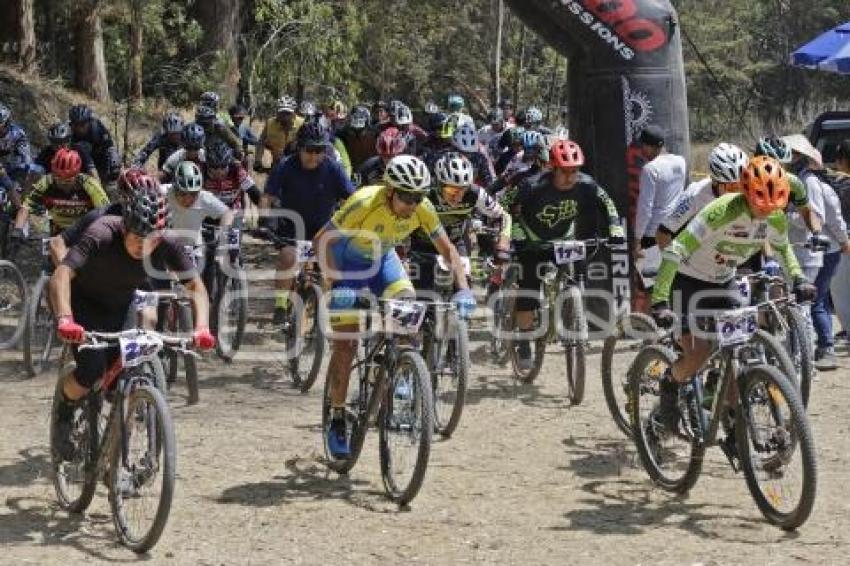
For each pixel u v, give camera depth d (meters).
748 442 6.48
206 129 12.41
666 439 7.18
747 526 6.48
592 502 6.98
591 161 12.69
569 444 8.35
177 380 10.21
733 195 6.66
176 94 31.22
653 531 6.42
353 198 7.29
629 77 12.43
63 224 9.81
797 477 6.42
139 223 5.93
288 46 30.72
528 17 12.88
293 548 6.15
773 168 6.43
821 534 6.31
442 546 6.19
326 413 7.57
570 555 6.04
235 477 7.45
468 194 9.09
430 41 44.94
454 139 10.12
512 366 10.52
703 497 7.06
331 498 7.03
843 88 50.97
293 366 9.95
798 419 6.09
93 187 9.65
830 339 10.80
